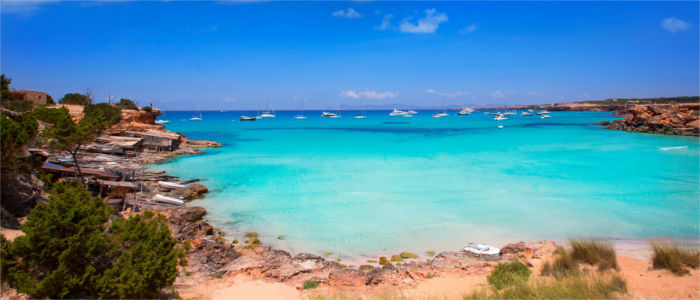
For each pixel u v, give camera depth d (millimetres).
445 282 14180
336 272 15266
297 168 41438
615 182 33406
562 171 38875
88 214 11477
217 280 14266
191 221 22641
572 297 10273
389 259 17875
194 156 51219
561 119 166875
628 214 24094
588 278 12016
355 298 12398
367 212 25016
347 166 42719
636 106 98062
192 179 34938
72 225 11117
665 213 24203
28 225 10805
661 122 85938
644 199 27609
